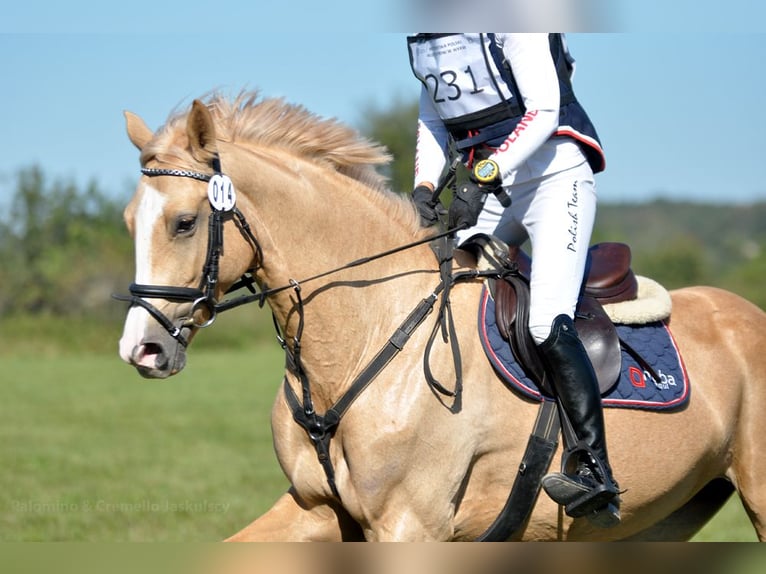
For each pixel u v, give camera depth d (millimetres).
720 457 7340
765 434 7375
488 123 6691
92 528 11047
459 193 6406
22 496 13000
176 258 5719
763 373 7469
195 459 16359
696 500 7938
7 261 47188
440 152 7266
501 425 6406
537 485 6480
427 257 6629
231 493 13453
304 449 6410
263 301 6109
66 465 15594
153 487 13797
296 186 6223
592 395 6352
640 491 6922
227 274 5934
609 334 6789
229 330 43656
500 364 6402
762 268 46938
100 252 46156
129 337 5617
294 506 6598
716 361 7344
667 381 6973
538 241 6637
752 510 7387
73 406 23500
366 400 6141
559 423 6488
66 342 40188
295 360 6301
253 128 6379
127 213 5820
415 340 6273
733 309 7742
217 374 31562
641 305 7109
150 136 6188
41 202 51688
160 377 5730
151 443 18031
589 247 7117
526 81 6441
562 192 6660
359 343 6262
